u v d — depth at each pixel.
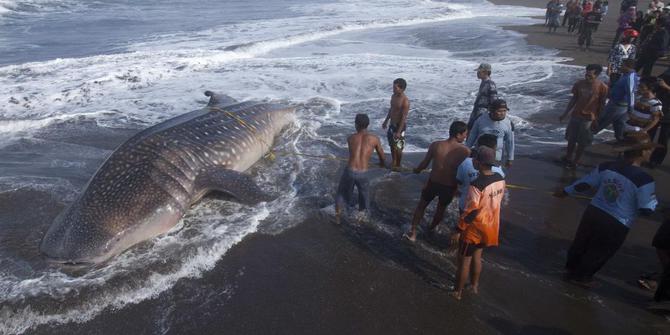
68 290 4.68
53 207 6.30
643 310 4.59
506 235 5.88
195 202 6.52
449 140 5.40
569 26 23.36
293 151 8.50
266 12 30.45
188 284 4.87
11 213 6.10
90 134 9.20
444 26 26.31
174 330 4.25
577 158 7.89
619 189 4.48
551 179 7.57
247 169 7.73
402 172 7.69
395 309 4.59
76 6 30.64
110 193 5.58
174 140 6.60
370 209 6.48
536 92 12.48
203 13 29.27
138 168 5.96
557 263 5.35
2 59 16.19
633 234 5.92
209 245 5.49
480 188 4.25
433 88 12.75
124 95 11.95
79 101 11.41
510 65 15.76
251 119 8.28
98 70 14.02
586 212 4.80
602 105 7.49
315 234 5.86
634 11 17.53
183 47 18.05
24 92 11.86
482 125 5.96
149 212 5.59
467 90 12.59
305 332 4.27
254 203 6.29
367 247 5.63
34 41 19.59
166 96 11.91
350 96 12.12
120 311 4.46
